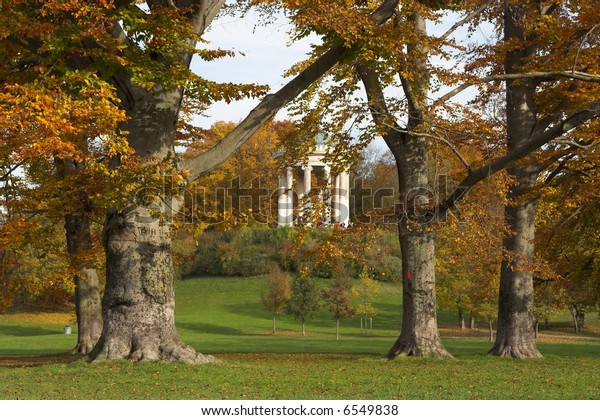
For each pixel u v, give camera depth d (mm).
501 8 24281
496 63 22578
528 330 23844
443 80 18844
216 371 16188
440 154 21938
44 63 15133
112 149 14797
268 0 16484
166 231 18078
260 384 14828
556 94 22594
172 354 17438
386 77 18453
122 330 17625
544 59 21438
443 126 19422
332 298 53531
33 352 31609
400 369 18641
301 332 56656
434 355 22312
